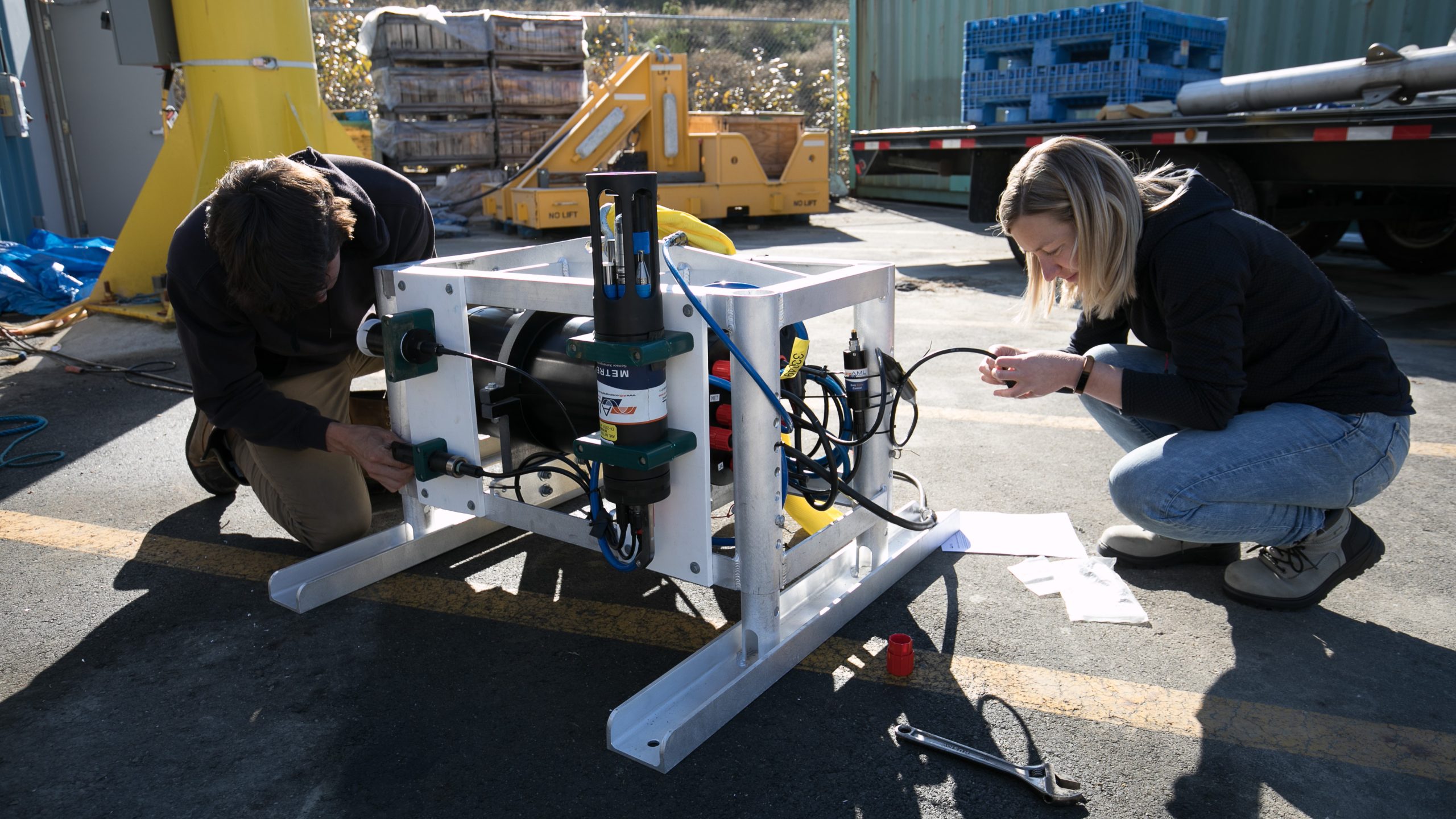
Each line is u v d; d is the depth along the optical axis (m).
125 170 8.27
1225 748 1.73
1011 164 7.18
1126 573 2.41
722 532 2.39
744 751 1.74
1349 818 1.55
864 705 1.88
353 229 2.12
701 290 1.81
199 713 1.87
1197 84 5.85
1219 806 1.58
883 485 2.28
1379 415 1.98
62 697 1.92
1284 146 5.61
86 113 8.08
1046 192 1.84
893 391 2.22
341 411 2.62
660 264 2.09
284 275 1.82
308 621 2.22
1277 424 1.96
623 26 11.54
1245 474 1.95
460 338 2.08
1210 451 1.97
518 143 10.19
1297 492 1.99
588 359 1.68
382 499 3.02
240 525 2.78
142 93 8.18
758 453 1.81
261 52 4.99
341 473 2.43
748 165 9.71
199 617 2.24
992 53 7.08
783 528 2.02
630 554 1.91
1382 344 2.00
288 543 2.65
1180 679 1.94
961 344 4.77
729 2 20.69
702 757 1.73
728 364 1.97
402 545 2.48
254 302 1.88
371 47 9.59
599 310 1.66
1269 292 1.90
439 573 2.48
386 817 1.58
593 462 1.87
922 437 3.45
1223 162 5.74
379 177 2.40
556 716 1.86
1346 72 5.08
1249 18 8.15
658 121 9.43
